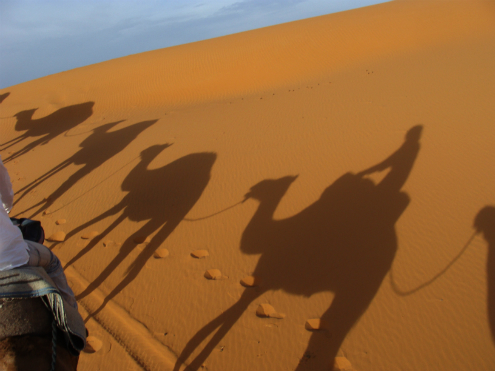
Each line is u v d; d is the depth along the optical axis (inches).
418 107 377.1
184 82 861.8
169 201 316.8
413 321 177.9
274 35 1045.2
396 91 442.9
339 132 361.4
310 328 183.3
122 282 240.7
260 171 325.1
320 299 198.8
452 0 1060.5
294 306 198.4
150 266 249.6
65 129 724.7
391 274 203.0
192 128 479.2
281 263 227.6
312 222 252.5
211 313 204.8
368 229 235.0
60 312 105.4
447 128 323.3
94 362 185.9
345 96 469.4
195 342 189.2
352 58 813.2
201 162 364.5
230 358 177.8
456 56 596.4
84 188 378.9
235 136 412.2
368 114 389.1
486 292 181.9
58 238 299.7
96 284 242.8
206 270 236.4
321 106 450.0
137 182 358.3
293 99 518.0
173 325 202.1
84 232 303.9
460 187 250.5
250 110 508.4
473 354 159.3
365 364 163.8
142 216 305.9
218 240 259.9
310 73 785.6
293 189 290.0
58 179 420.8
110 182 374.0
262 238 251.0
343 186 279.4
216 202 299.3
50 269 120.0
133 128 549.3
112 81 944.9
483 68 470.9
